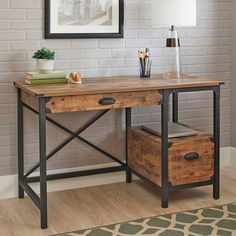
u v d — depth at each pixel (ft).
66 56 11.96
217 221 10.16
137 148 12.00
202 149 11.19
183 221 10.18
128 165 12.60
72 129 12.25
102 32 12.16
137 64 12.73
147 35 12.73
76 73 11.05
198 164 11.19
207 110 13.87
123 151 12.92
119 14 12.26
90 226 10.01
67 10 11.74
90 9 11.96
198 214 10.56
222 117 14.15
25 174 11.88
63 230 9.84
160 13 11.55
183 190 12.17
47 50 10.99
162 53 12.97
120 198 11.69
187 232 9.61
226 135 14.24
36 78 10.75
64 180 12.33
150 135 11.46
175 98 13.09
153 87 10.50
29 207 11.16
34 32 11.54
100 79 11.81
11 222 10.30
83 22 11.94
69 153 12.34
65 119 12.14
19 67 11.51
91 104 10.03
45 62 10.89
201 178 11.29
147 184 12.71
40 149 9.77
